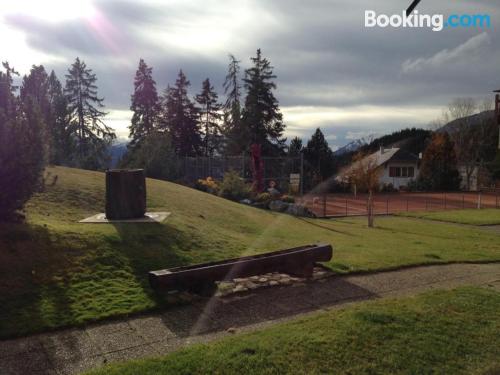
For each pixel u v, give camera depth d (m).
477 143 55.06
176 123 50.34
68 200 11.30
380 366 3.93
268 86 42.44
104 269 6.60
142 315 5.32
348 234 14.58
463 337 4.59
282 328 4.71
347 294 6.36
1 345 4.38
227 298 6.06
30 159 7.35
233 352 4.05
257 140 42.16
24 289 5.57
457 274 7.85
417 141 66.81
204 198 16.91
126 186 9.87
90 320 5.04
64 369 3.91
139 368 3.75
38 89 16.44
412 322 4.91
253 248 9.54
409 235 15.32
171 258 7.63
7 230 6.85
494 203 34.38
